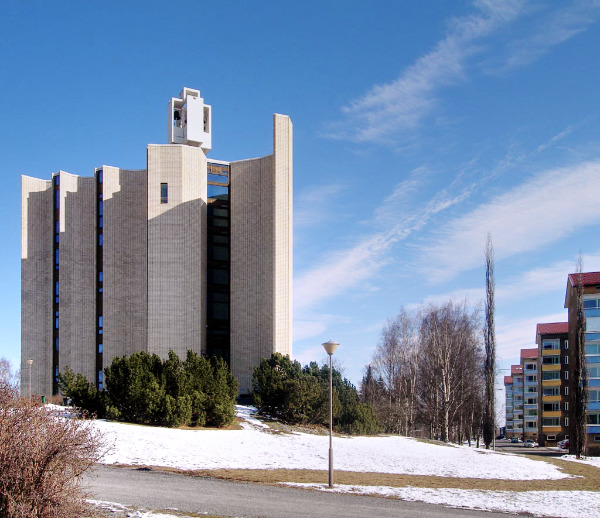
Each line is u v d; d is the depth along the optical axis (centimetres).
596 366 5959
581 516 1567
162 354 4547
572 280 6159
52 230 5144
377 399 5816
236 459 2353
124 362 3316
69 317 4900
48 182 5319
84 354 4866
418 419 5762
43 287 5166
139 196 5034
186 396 3225
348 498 1658
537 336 8744
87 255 4994
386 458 2808
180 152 4784
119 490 1516
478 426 6125
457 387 5197
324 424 4009
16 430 973
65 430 1010
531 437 10356
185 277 4681
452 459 3002
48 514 965
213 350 5003
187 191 4784
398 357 5594
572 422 4959
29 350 5056
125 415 3189
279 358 4234
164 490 1565
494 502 1733
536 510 1636
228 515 1289
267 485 1800
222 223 5188
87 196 5072
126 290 4909
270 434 3253
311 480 1970
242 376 4909
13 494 946
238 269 5059
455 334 5403
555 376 8331
